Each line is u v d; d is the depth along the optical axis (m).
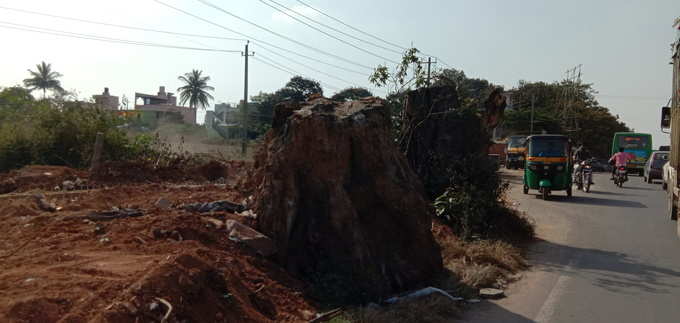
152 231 6.15
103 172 12.46
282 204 6.70
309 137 6.78
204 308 4.59
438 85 13.19
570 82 63.00
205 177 14.58
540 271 8.76
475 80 42.94
